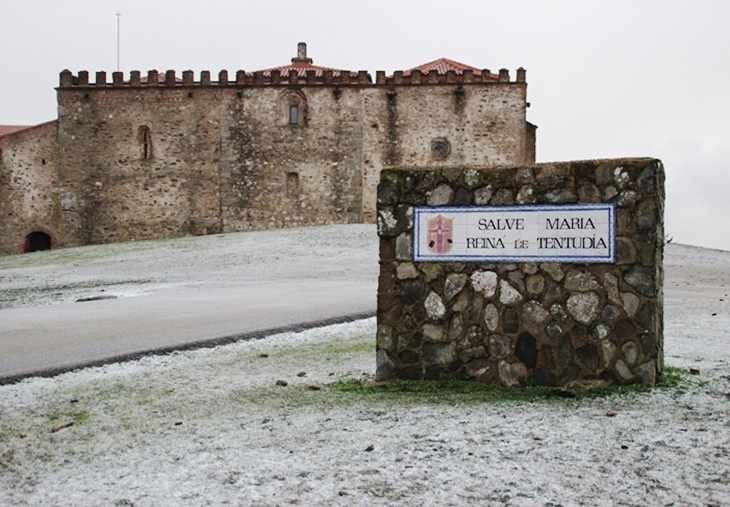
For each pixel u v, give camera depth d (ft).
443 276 26.61
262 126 158.20
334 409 23.70
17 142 157.07
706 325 42.96
